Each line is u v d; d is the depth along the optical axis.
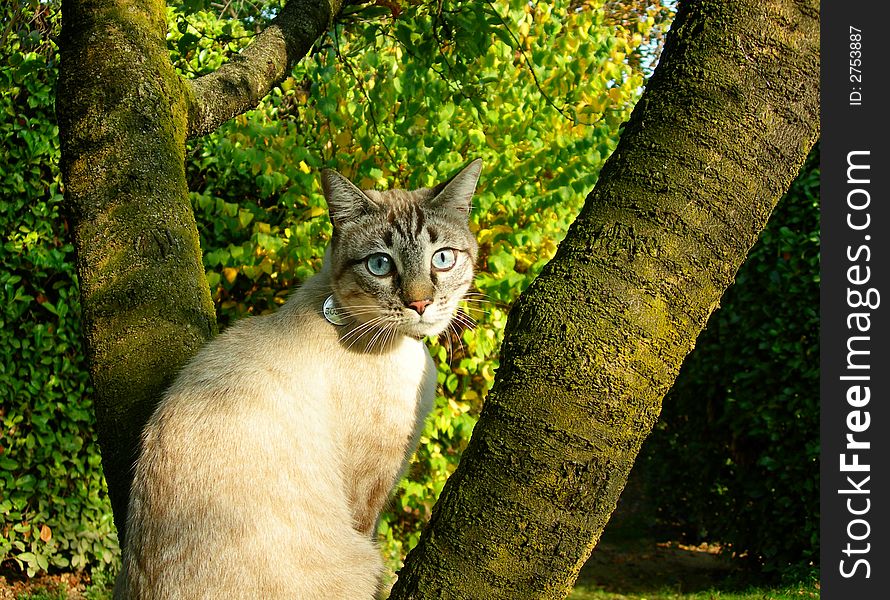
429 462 5.08
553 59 5.07
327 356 2.34
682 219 1.37
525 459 1.37
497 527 1.37
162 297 2.19
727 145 1.37
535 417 1.37
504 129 4.92
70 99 2.28
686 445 7.23
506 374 1.43
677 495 7.43
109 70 2.28
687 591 6.41
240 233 5.27
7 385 5.38
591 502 1.37
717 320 6.71
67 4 2.39
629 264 1.38
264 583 1.93
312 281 2.62
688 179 1.37
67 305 5.60
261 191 5.22
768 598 5.62
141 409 2.11
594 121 5.29
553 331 1.39
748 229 1.39
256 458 2.03
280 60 2.95
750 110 1.36
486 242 4.99
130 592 2.00
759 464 6.14
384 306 2.46
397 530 5.50
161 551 1.96
